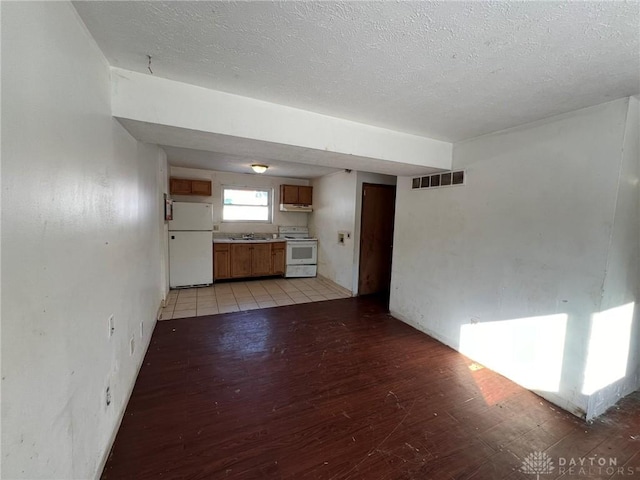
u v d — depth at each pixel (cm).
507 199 240
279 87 177
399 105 199
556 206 208
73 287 110
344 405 204
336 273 528
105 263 147
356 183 465
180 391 213
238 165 497
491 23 111
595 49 126
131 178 203
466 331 279
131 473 145
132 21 117
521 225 230
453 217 290
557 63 139
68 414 107
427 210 322
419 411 200
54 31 96
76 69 113
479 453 165
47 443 92
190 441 167
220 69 157
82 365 119
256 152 243
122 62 151
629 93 168
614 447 172
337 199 523
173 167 528
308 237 626
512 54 133
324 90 179
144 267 257
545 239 215
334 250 535
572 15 104
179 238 479
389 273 507
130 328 204
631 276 204
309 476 148
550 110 197
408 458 160
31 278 83
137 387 216
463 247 280
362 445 168
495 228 250
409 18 109
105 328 148
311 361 264
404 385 230
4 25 71
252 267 555
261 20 114
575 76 151
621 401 214
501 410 203
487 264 258
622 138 175
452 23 112
